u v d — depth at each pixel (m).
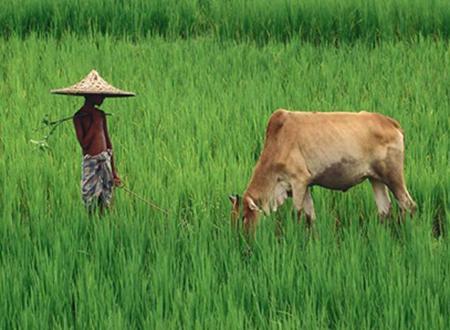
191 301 21.77
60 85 42.28
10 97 40.44
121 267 24.03
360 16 52.22
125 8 53.59
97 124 27.98
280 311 21.50
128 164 32.75
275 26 52.69
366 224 28.44
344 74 43.94
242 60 46.69
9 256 24.61
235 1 54.41
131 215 27.28
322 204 29.27
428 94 40.56
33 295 22.22
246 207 26.53
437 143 34.25
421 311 21.31
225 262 24.27
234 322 20.61
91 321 21.00
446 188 30.75
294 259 24.09
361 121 27.53
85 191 28.02
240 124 36.41
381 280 22.89
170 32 52.75
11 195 29.48
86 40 50.06
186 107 38.09
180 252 25.86
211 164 32.12
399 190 27.95
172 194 30.09
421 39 48.84
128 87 42.25
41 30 53.41
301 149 26.95
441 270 23.77
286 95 40.44
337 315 22.33
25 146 34.19
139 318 21.95
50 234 26.08
